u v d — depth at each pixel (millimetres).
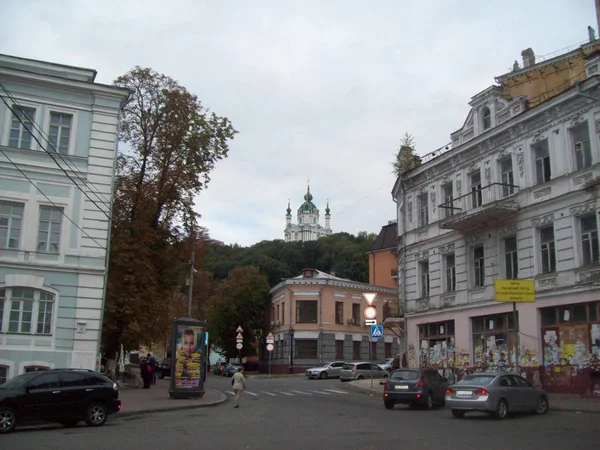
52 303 26312
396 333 37938
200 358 27422
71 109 27812
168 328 33625
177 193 34375
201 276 40500
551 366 25234
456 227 30594
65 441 13703
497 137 29266
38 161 26750
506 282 23781
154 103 34844
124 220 32938
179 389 26594
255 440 13680
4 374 24906
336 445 12766
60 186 27094
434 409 22266
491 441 13289
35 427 17109
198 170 35031
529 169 27234
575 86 24562
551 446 12383
